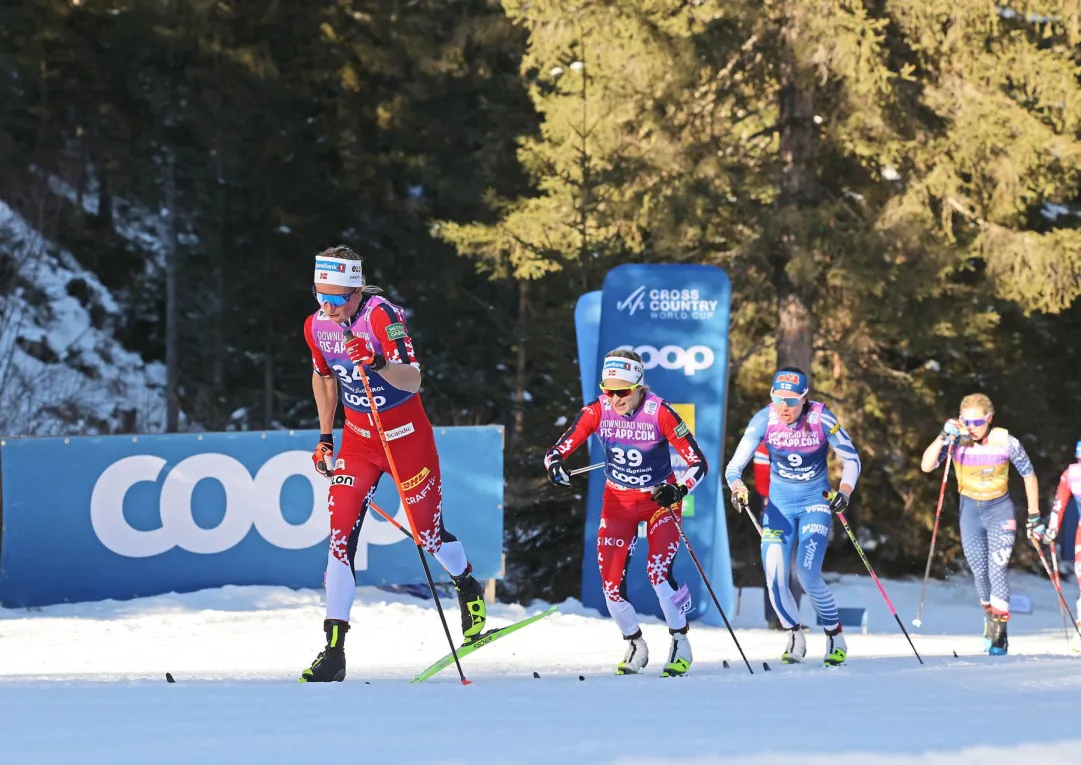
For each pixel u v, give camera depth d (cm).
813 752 845
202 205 9300
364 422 1777
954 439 3278
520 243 5834
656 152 5250
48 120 9688
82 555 3619
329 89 9612
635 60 5109
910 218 5006
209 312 9375
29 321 9094
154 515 3694
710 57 4912
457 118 9212
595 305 4353
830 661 2345
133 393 9206
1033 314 7600
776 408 2456
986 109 4950
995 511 3231
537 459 5825
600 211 5453
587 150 5459
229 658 2714
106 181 10381
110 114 9888
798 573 2434
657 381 4131
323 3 9375
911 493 7500
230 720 1046
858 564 7550
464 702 1248
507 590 5728
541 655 2794
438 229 6094
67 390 8612
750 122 5712
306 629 3216
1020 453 3241
